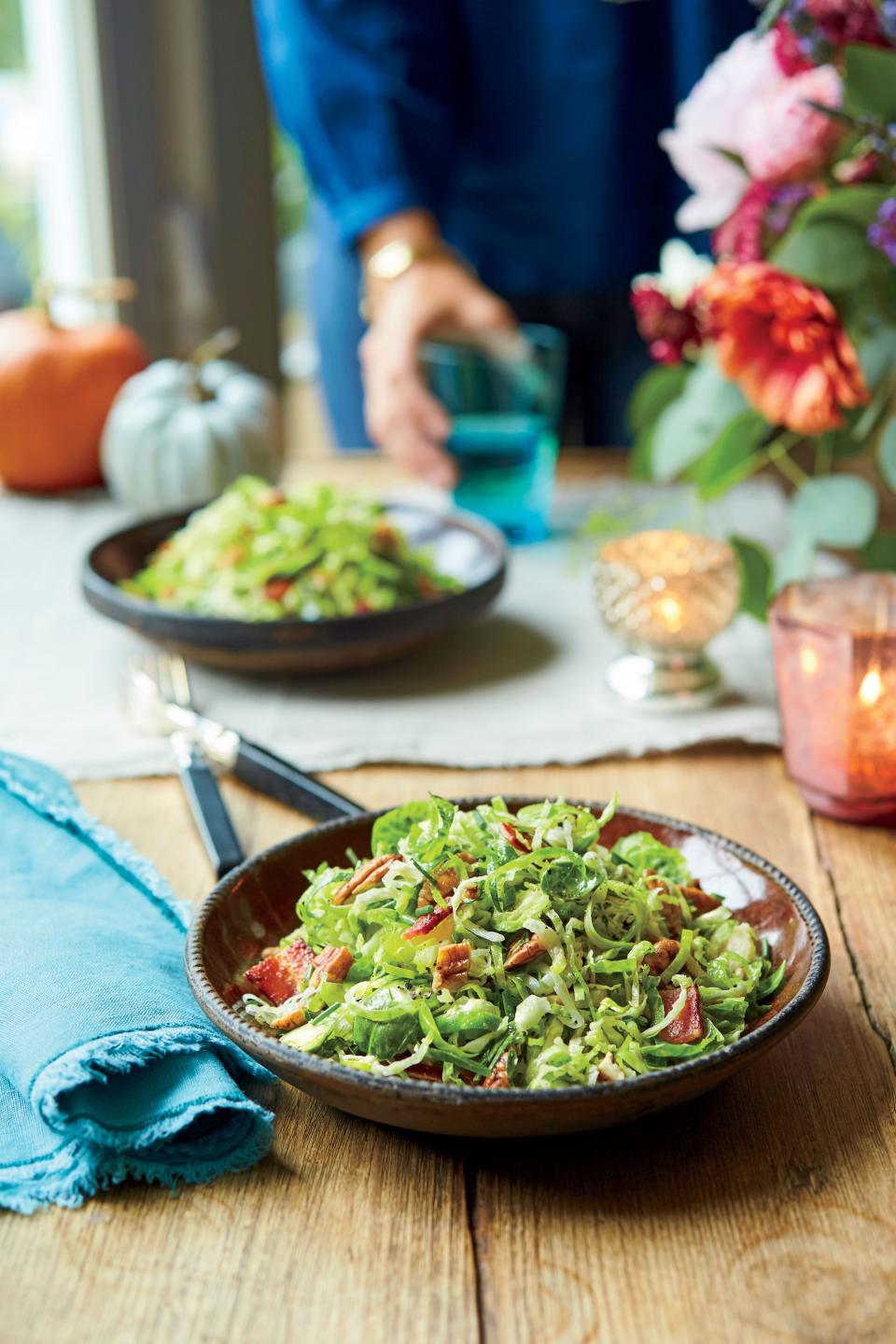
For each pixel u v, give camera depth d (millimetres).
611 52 1501
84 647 1187
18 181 1737
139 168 1872
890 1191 707
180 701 1096
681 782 1027
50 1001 768
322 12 1421
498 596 1163
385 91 1417
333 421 1670
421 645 1124
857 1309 633
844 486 1092
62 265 1852
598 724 1076
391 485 1456
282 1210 700
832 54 1016
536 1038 708
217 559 1164
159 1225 691
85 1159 713
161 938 873
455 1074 700
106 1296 646
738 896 851
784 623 976
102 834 936
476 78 1527
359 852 873
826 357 1017
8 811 959
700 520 1171
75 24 1784
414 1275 657
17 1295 646
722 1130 752
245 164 1912
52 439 1445
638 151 1563
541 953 734
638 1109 659
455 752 1048
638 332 1641
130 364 1475
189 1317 634
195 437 1384
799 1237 676
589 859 765
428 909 750
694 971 770
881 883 940
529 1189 710
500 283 1635
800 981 752
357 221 1412
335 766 1038
